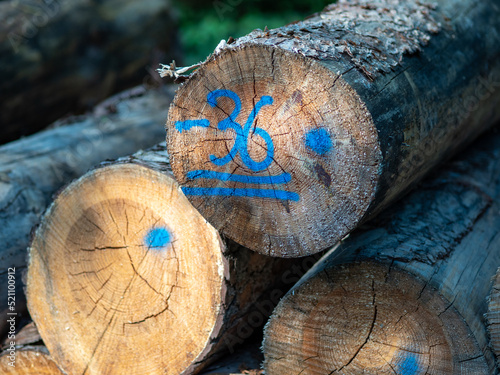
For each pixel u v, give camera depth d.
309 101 1.59
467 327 1.71
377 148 1.54
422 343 1.77
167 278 2.01
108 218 2.09
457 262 1.89
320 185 1.62
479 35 2.49
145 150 2.21
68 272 2.19
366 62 1.69
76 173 3.03
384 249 1.83
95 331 2.16
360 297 1.81
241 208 1.76
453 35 2.30
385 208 2.01
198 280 1.96
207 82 1.71
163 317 2.04
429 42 2.10
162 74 1.75
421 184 2.35
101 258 2.12
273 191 1.70
